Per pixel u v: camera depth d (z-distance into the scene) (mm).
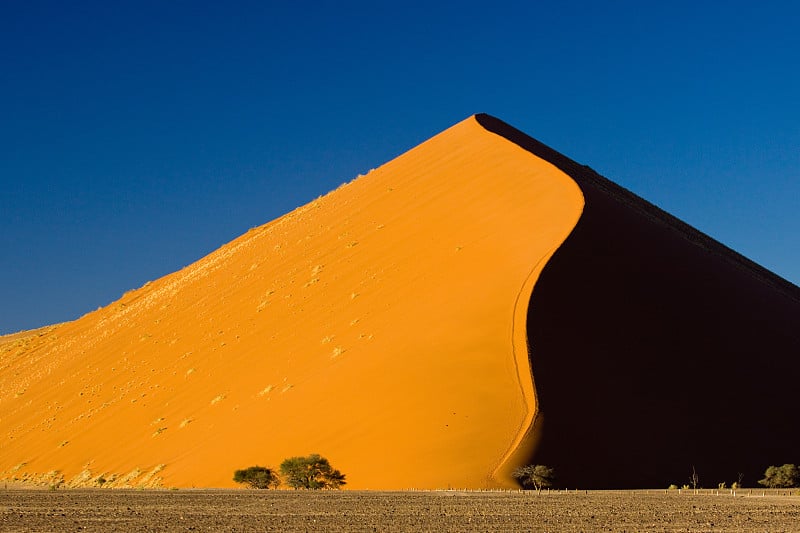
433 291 50062
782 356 48906
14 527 21672
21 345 106875
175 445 49094
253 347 58656
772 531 21141
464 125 86438
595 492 32219
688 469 37156
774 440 41031
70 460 55812
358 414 39656
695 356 44625
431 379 39562
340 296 58719
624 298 46250
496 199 61031
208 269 89625
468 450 34938
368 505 27016
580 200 54469
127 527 21641
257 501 29219
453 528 21312
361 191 84438
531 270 45875
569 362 40062
